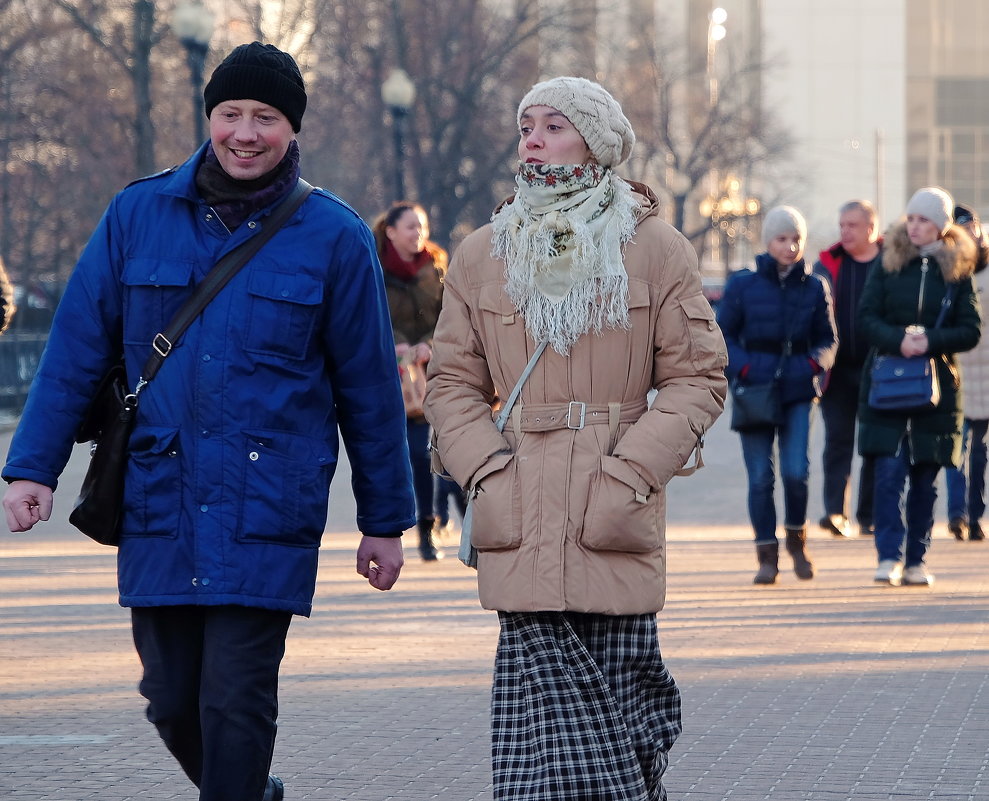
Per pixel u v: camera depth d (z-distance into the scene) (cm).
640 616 1046
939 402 2328
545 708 1022
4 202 8769
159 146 9331
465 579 2439
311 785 1295
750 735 1457
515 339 1048
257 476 1016
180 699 1038
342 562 2650
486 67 10550
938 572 2523
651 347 1048
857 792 1272
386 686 1675
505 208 1063
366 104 10238
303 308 1035
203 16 5803
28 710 1565
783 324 2406
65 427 1035
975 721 1511
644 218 1055
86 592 2344
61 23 8750
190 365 1019
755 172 15788
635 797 1018
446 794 1270
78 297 1043
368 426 1073
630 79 13400
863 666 1769
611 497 1018
